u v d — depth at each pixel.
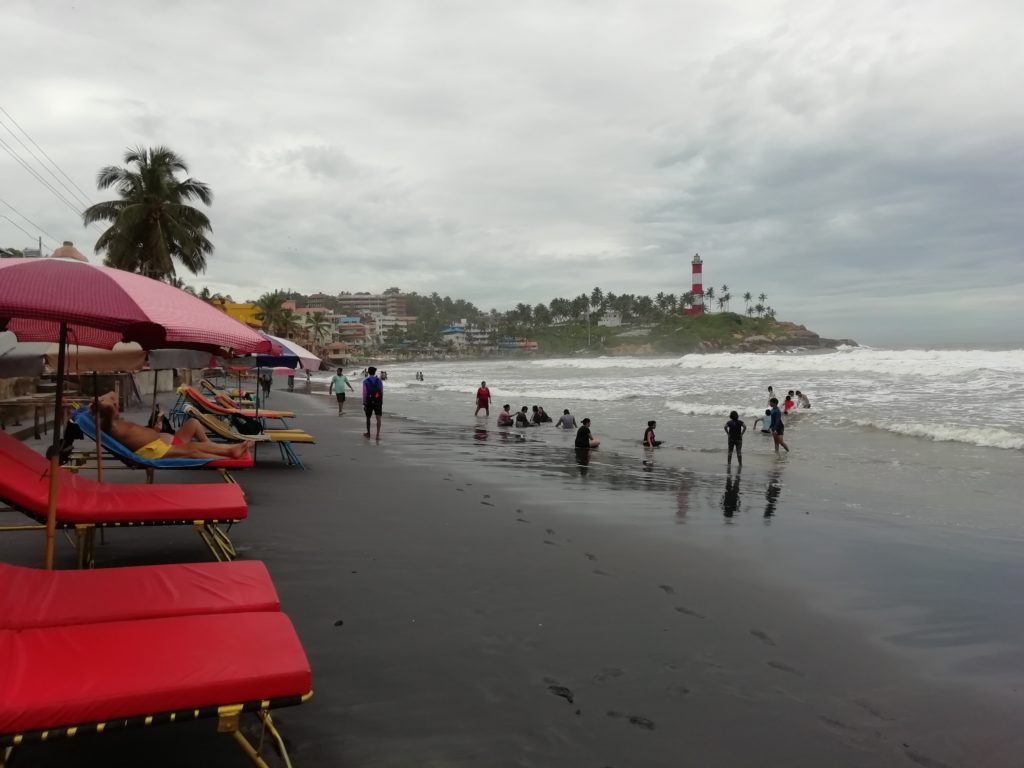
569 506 8.76
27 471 4.65
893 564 6.51
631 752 3.16
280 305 98.44
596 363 98.62
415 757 3.04
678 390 36.59
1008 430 18.84
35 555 5.52
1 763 2.81
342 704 3.47
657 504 9.17
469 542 6.69
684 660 4.19
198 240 39.31
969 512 9.24
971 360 41.94
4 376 6.41
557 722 3.39
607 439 18.75
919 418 21.95
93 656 2.54
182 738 3.09
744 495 10.25
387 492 9.21
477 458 13.52
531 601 5.10
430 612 4.78
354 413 26.23
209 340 3.03
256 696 2.44
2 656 2.48
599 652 4.25
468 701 3.56
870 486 11.41
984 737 3.43
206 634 2.78
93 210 36.88
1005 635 4.79
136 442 7.22
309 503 8.27
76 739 3.04
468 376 69.31
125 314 2.81
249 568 3.67
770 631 4.74
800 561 6.51
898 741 3.37
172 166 37.34
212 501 4.92
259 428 11.46
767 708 3.64
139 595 3.21
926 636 4.75
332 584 5.29
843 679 4.04
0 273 2.85
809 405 25.08
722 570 6.12
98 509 4.50
